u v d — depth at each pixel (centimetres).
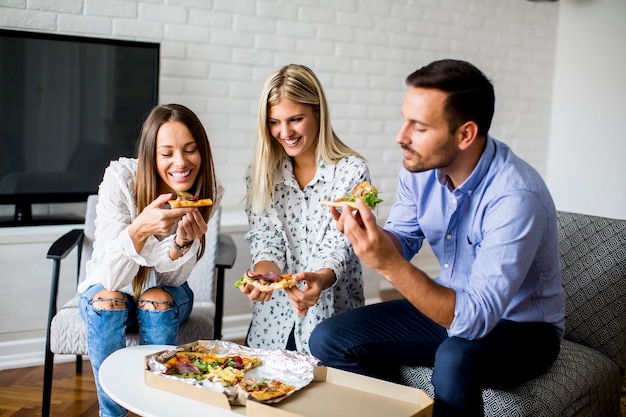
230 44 345
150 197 203
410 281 160
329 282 202
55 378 268
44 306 279
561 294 186
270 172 223
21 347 277
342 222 164
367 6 383
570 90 455
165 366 163
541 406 173
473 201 178
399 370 195
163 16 326
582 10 445
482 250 167
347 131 389
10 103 287
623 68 422
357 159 222
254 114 357
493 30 434
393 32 395
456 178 178
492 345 170
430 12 407
